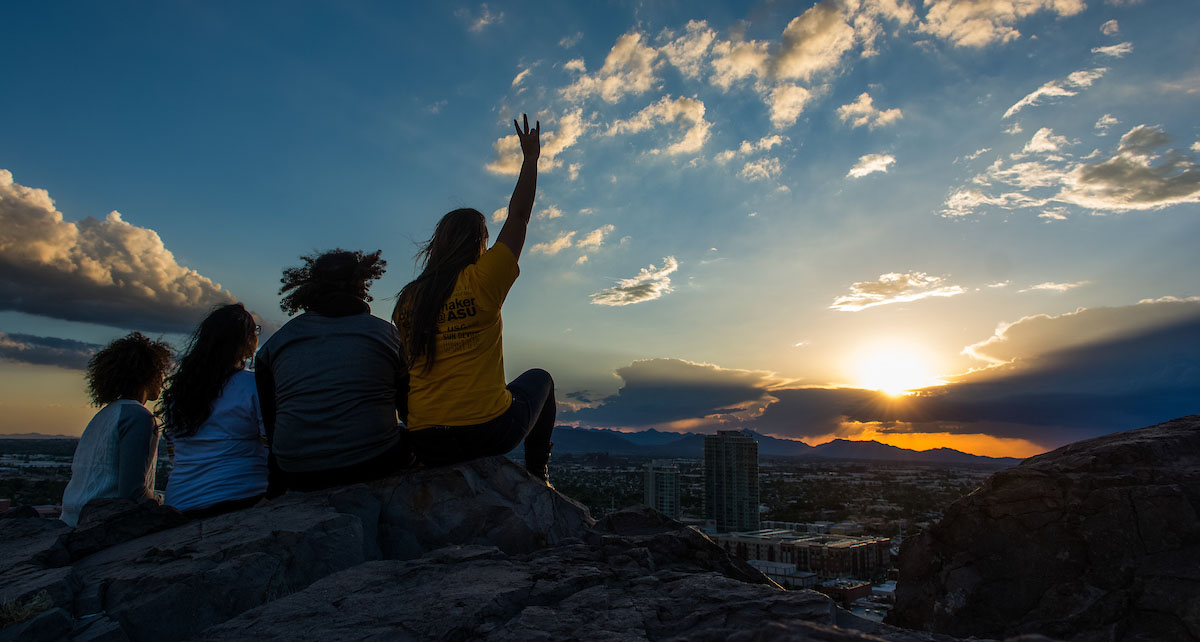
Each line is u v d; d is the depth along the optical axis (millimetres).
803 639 1529
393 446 4234
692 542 3566
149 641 2641
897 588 4324
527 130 4363
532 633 2186
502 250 4008
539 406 4578
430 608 2457
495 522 4070
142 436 4418
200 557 3105
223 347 4332
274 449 4152
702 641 1878
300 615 2479
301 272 4336
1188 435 4207
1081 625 3459
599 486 154625
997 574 3900
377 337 4180
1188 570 3277
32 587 2758
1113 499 3643
